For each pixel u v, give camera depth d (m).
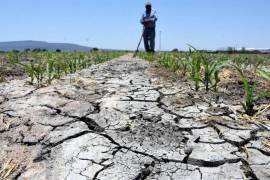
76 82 4.20
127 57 9.72
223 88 3.77
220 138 2.33
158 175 1.86
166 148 2.17
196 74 3.76
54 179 1.84
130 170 1.90
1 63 6.36
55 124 2.59
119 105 3.07
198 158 2.03
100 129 2.50
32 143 2.28
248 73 4.71
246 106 2.86
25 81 4.31
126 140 2.28
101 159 2.03
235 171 1.89
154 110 2.94
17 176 1.88
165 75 4.81
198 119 2.69
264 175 1.85
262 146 2.21
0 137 2.39
